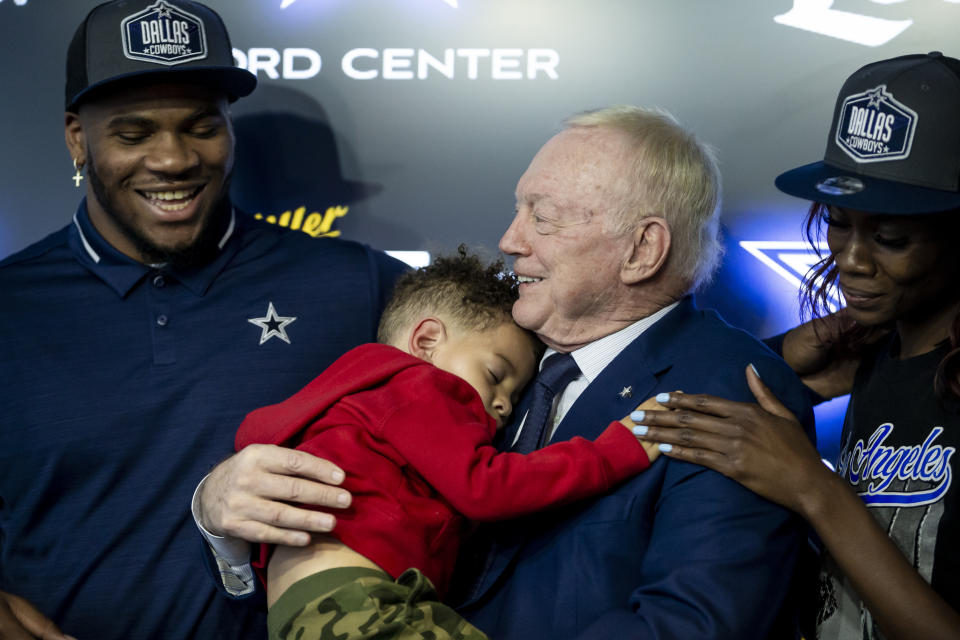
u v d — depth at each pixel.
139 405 1.80
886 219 1.41
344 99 2.37
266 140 2.38
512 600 1.51
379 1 2.35
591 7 2.31
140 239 1.81
